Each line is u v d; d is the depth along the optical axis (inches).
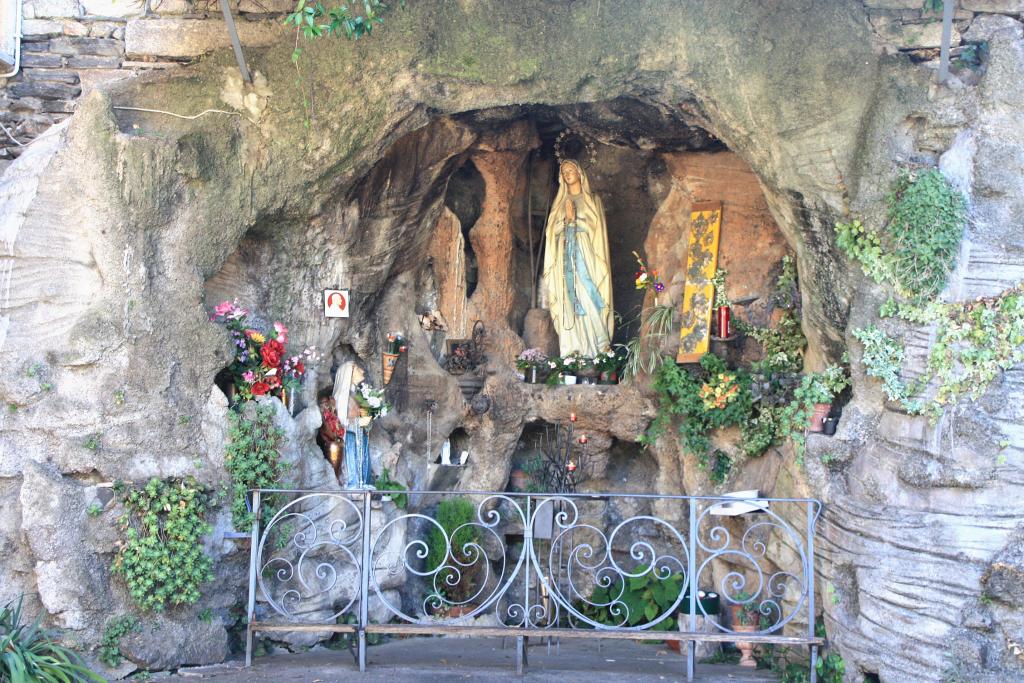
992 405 253.3
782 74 271.4
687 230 349.4
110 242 266.4
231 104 280.5
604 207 380.2
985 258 259.1
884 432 268.7
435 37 281.3
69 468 259.9
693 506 264.8
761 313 330.3
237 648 282.5
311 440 309.6
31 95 303.0
